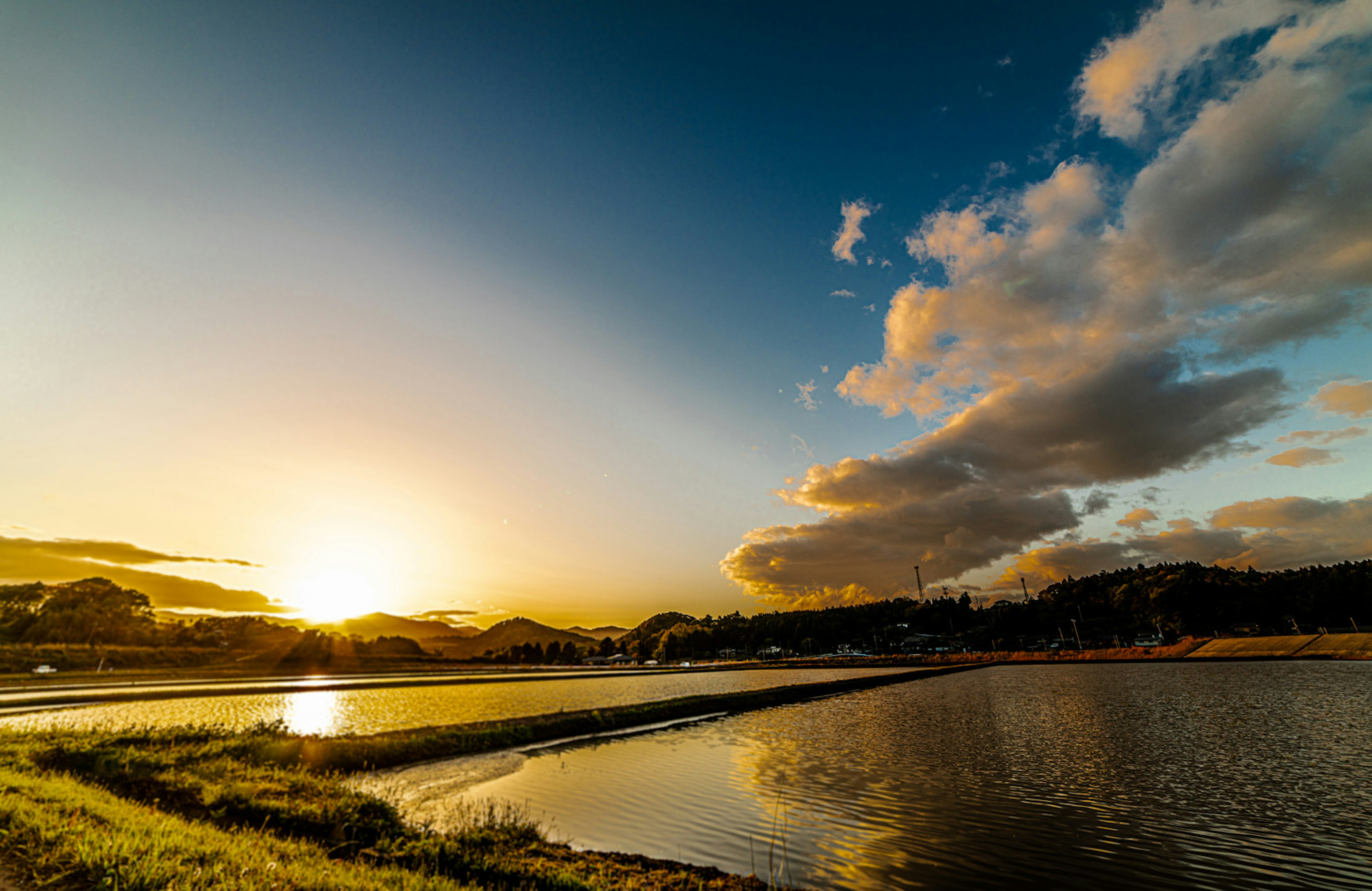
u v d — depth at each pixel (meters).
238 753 26.95
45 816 12.13
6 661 98.81
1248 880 16.72
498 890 13.87
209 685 75.62
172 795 20.00
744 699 65.50
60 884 9.17
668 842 19.25
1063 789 26.39
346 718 49.09
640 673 149.00
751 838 19.81
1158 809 23.36
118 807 14.98
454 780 28.33
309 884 10.46
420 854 15.33
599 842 19.20
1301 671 90.31
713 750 36.81
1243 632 165.00
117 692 60.00
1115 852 18.72
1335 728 40.62
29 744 24.80
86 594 170.50
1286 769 29.72
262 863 11.32
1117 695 66.25
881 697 75.38
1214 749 34.88
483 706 60.91
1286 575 191.38
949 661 174.50
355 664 151.12
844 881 16.36
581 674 137.62
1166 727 43.03
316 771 28.05
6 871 9.60
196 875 9.83
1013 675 111.25
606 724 47.28
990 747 37.03
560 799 24.70
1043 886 16.20
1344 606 153.75
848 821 21.70
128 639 158.25
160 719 44.22
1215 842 19.61
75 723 40.81
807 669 162.25
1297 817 22.20
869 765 31.94
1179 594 180.88
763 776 29.03
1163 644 178.12
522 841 17.67
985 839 19.89
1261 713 48.56
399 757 32.31
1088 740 38.78
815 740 40.84
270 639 191.25
